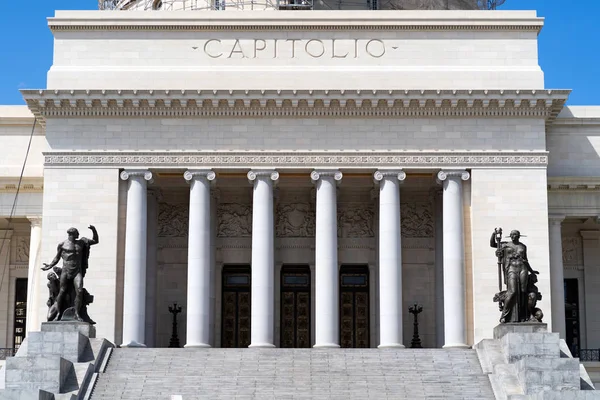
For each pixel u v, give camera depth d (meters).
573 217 96.00
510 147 91.00
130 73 93.56
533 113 91.38
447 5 110.69
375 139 90.88
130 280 88.75
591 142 96.81
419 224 98.69
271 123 91.12
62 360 67.44
